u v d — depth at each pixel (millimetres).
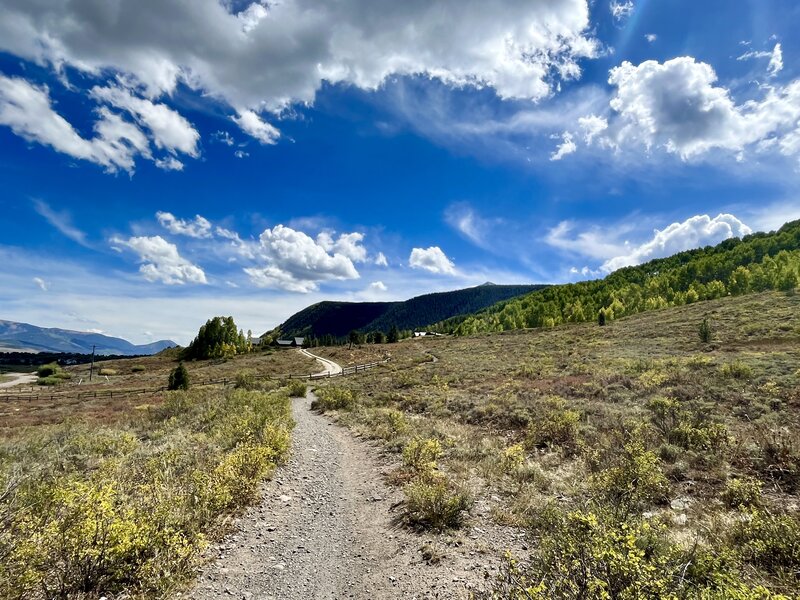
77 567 4410
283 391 33469
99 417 23094
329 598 4906
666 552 4199
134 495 7105
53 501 5227
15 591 3891
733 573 3705
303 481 9703
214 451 10836
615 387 19094
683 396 15398
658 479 6992
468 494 7438
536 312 104125
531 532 6137
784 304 44906
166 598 4492
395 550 6070
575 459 9930
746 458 8133
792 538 4398
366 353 83688
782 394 13812
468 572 5160
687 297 76000
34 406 33406
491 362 39406
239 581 5168
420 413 19547
